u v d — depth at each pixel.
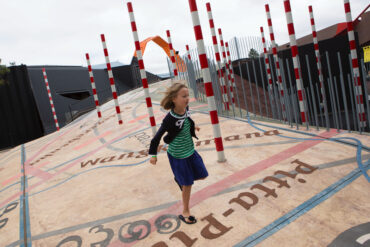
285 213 2.71
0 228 3.54
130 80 29.45
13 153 9.55
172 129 2.49
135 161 5.11
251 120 6.59
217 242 2.44
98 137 8.05
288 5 5.10
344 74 17.34
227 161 4.21
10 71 17.47
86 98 23.19
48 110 18.98
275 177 3.44
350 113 15.98
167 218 2.96
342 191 2.94
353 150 3.87
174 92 2.39
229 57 12.05
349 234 2.30
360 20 18.31
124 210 3.33
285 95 5.79
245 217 2.74
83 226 3.14
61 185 4.73
